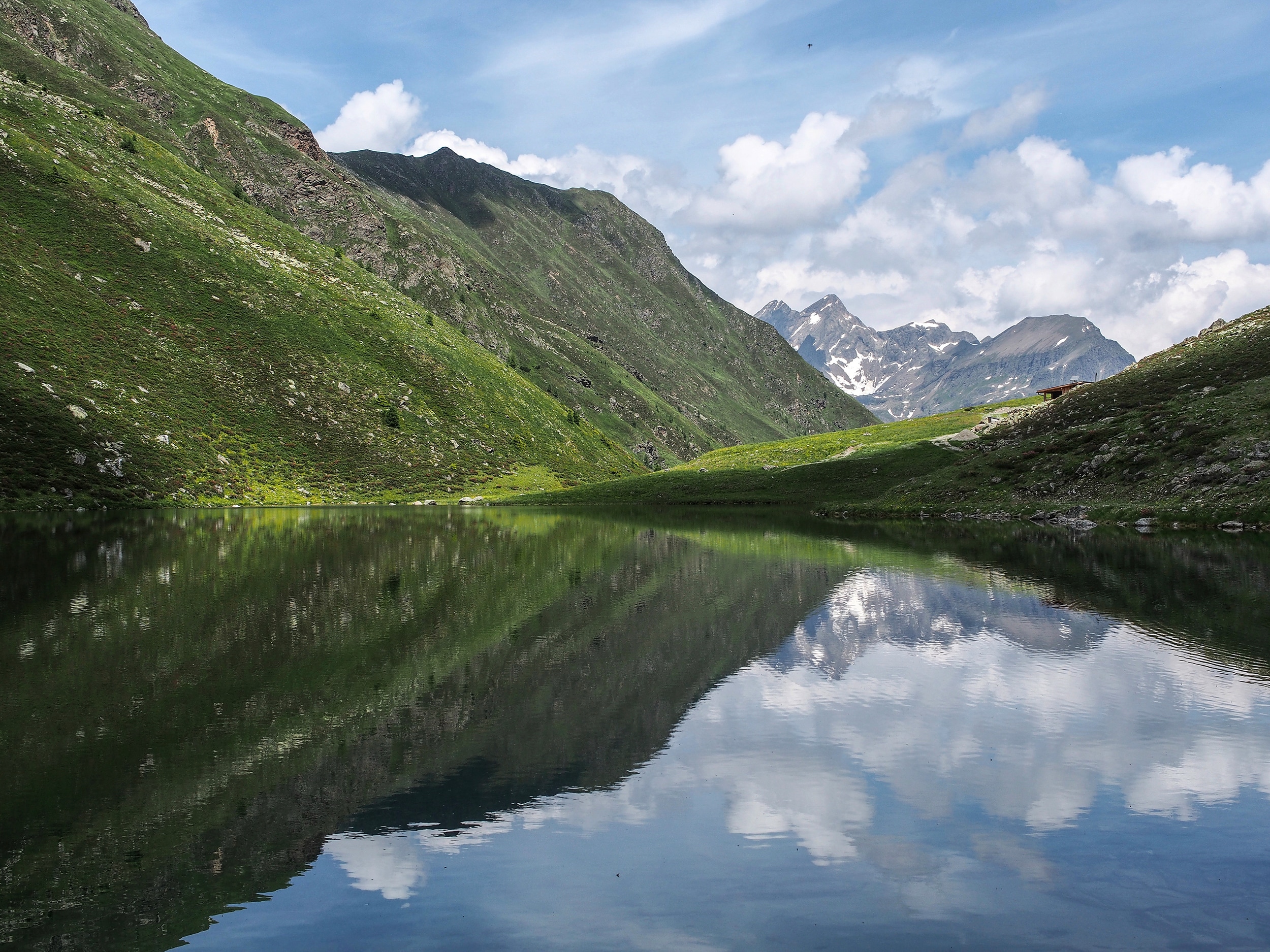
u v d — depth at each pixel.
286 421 152.00
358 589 42.06
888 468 138.50
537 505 151.00
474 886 12.34
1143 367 129.75
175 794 15.80
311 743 18.69
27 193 153.25
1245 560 48.12
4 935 10.98
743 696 22.56
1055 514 82.38
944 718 20.22
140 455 116.12
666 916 11.42
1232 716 19.86
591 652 27.97
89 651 27.55
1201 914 11.32
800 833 14.05
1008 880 12.34
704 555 60.59
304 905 11.80
